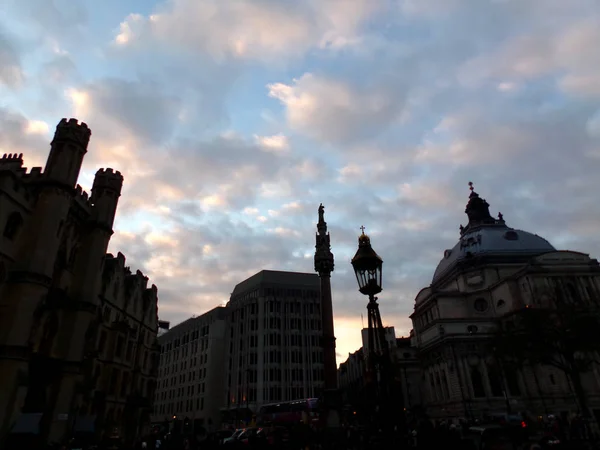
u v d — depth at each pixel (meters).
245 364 97.81
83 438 34.94
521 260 93.44
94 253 38.81
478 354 77.62
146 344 61.62
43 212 31.61
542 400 71.50
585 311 48.12
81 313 35.97
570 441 25.05
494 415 59.88
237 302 110.19
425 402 89.50
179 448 18.78
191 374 113.62
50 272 30.95
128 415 51.16
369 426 11.96
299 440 23.55
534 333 47.16
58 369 33.06
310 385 96.00
